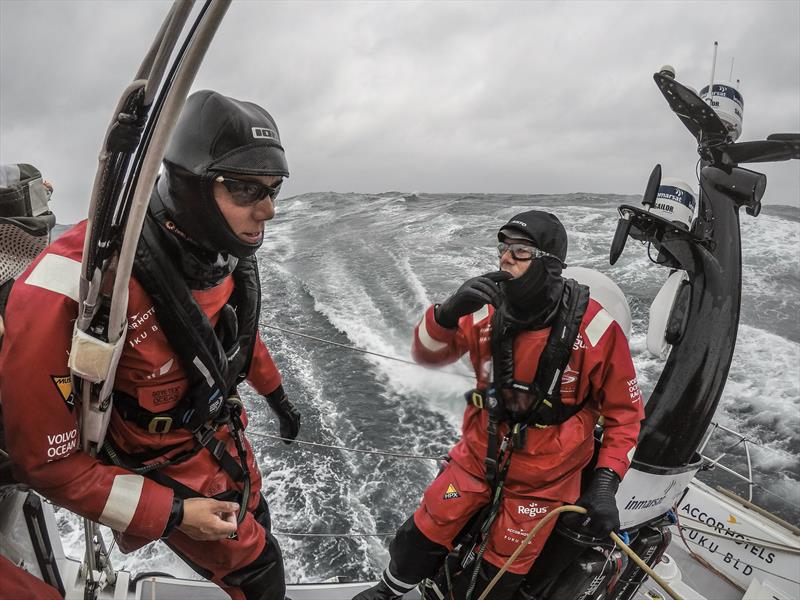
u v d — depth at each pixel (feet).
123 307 3.11
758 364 26.61
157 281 3.49
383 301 31.96
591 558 6.42
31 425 3.31
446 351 6.31
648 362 25.34
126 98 2.63
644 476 7.12
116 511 3.61
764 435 22.25
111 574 6.07
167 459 4.16
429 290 33.32
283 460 17.98
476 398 6.28
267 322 29.30
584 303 5.86
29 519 4.91
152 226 3.54
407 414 20.39
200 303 4.04
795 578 9.70
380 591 6.70
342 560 14.21
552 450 6.02
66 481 3.50
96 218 2.88
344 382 22.53
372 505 16.29
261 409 20.44
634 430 6.12
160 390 3.85
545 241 5.60
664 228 7.41
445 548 6.39
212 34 2.27
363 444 18.88
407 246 42.34
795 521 18.33
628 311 6.85
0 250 3.90
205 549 4.42
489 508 6.25
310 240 46.57
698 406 7.20
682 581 10.46
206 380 3.90
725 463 20.95
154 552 12.91
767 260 37.14
